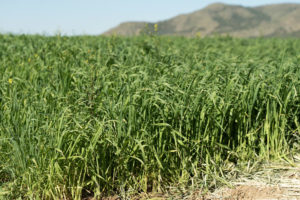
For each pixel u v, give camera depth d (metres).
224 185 3.57
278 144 4.19
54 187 3.26
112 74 5.02
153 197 3.43
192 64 5.77
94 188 3.42
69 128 3.38
